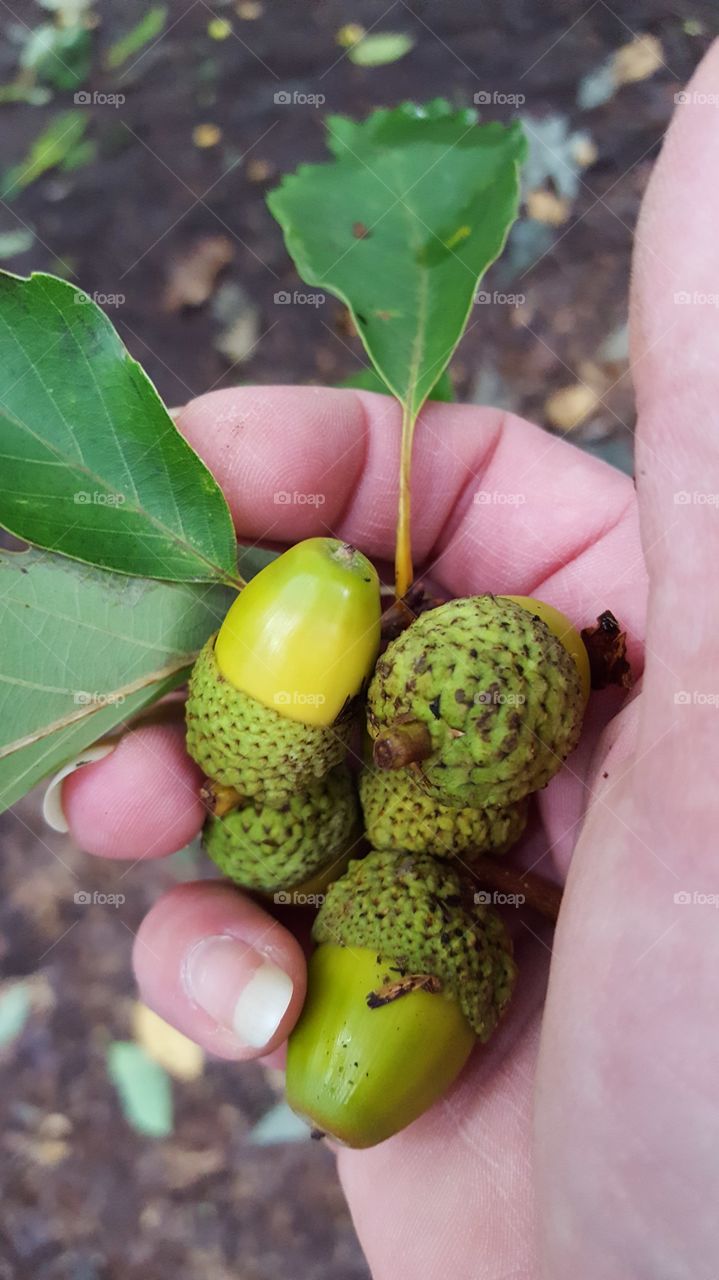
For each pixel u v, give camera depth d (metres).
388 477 0.15
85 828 0.14
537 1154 0.10
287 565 0.11
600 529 0.14
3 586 0.11
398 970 0.11
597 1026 0.10
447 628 0.10
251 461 0.14
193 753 0.11
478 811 0.11
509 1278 0.13
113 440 0.11
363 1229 0.15
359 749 0.12
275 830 0.12
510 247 0.27
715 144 0.09
